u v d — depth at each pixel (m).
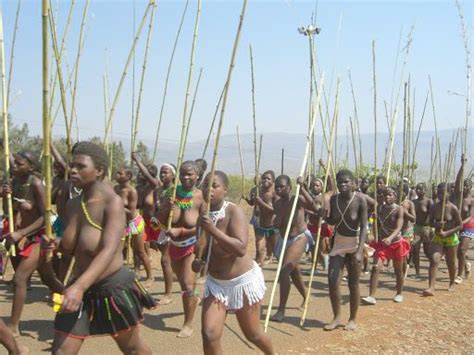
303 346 6.11
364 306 8.18
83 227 3.58
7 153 5.10
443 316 7.68
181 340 6.08
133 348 3.80
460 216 9.33
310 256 12.98
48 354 5.40
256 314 4.45
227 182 4.50
